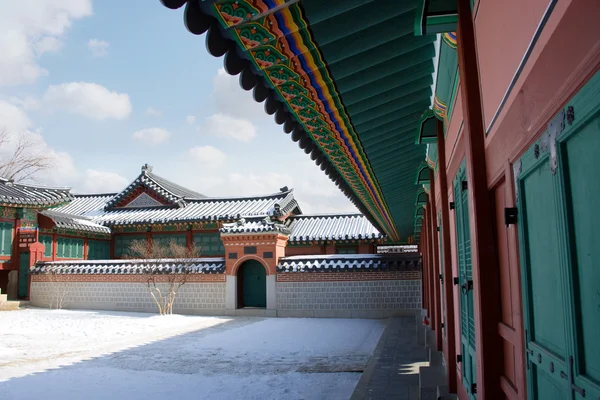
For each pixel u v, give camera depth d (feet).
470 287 11.84
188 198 93.66
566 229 4.96
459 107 12.19
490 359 8.83
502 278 8.74
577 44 4.46
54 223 75.82
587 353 4.62
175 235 87.04
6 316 60.59
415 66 13.43
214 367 30.81
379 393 20.43
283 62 10.11
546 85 5.41
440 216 21.25
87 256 84.69
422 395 17.21
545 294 6.03
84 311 66.54
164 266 66.13
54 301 70.03
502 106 7.66
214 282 64.13
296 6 8.16
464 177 12.03
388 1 9.52
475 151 9.34
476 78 9.48
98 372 29.55
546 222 5.82
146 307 66.18
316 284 60.64
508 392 8.05
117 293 67.62
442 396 16.29
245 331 47.70
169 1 6.87
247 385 25.91
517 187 7.03
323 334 44.86
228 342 40.73
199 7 7.55
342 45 10.30
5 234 72.79
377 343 36.99
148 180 91.91
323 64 10.62
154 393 24.61
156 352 36.37
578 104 4.47
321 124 14.75
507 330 8.07
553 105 5.19
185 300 64.69
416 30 10.15
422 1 9.60
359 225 86.33
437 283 25.17
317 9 8.36
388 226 56.70
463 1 9.68
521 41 6.45
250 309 62.34
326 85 11.87
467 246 12.07
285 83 11.27
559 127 5.04
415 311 57.36
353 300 59.36
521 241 6.94
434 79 14.37
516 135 6.86
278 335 44.52
